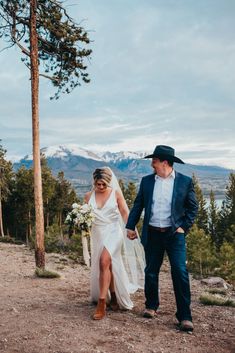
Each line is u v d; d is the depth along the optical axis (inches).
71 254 797.9
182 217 217.6
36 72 500.7
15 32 513.0
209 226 2741.1
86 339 195.3
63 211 2928.2
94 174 247.0
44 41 548.4
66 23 542.6
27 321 223.8
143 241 226.1
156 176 222.4
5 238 1242.6
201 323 224.8
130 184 2534.5
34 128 500.1
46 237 927.7
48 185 2600.9
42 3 526.6
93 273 251.1
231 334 208.2
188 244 1074.1
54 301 272.4
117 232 243.8
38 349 184.2
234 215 2645.2
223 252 1021.8
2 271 454.3
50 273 394.0
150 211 219.3
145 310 234.1
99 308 227.1
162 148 218.2
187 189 216.5
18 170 2578.7
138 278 299.4
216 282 488.7
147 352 181.5
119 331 206.7
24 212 2578.7
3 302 271.7
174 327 215.9
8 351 182.9
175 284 215.3
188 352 183.0
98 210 243.0
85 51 556.7
